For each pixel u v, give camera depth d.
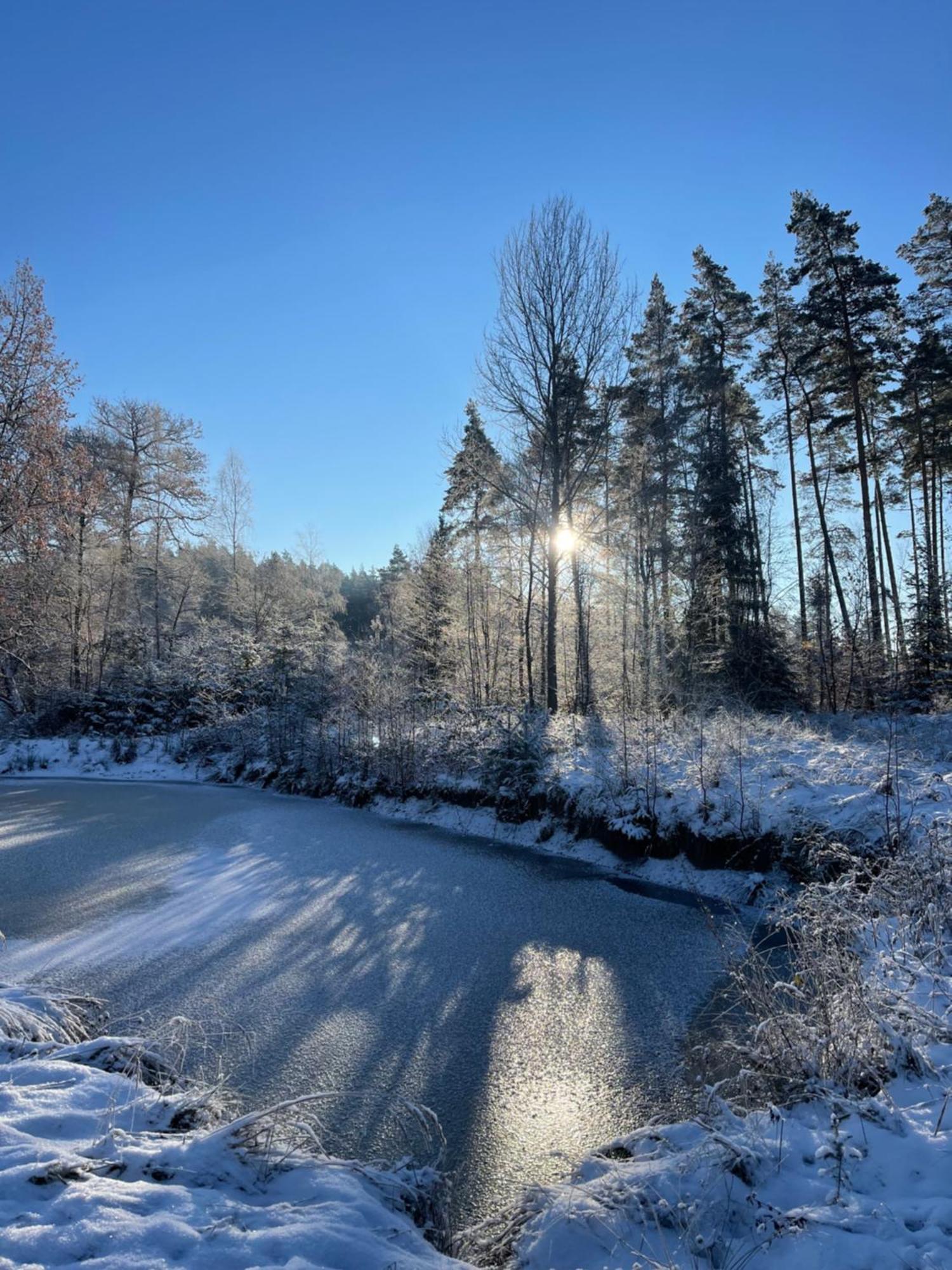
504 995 5.72
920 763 9.32
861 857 7.03
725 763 9.84
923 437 21.09
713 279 23.14
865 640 19.50
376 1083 4.47
